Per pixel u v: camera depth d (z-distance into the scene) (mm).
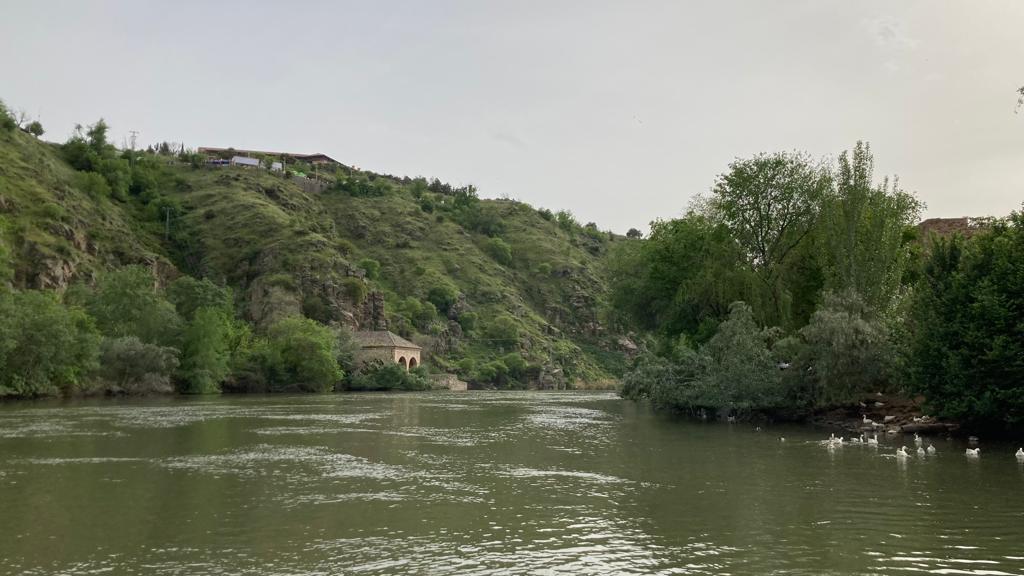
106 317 103938
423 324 185250
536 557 15656
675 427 50281
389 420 57531
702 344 63281
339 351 137875
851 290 50938
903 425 43406
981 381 37094
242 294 160625
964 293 38594
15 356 80000
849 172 55312
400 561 15312
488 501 22219
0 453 33688
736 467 29562
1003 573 14445
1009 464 29812
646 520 19453
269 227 179500
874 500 22109
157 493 23406
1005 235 39906
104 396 92938
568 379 189875
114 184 188625
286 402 87000
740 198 64812
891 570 14672
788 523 19000
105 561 15227
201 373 107250
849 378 47375
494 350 189750
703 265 66188
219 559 15398
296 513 20281
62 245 125688
